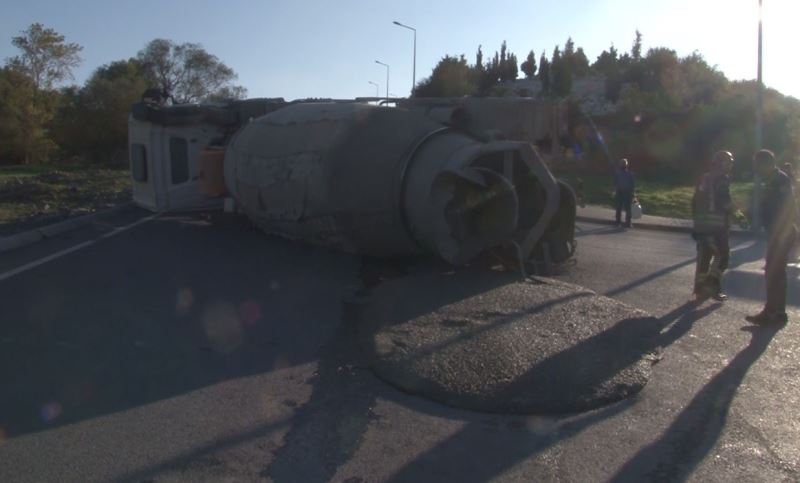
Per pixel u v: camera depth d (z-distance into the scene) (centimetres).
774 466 594
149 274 1297
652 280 1338
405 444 625
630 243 1952
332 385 760
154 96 2120
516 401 702
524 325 920
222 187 1881
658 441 638
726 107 4816
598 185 3803
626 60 9181
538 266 1305
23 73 7556
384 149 1241
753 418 690
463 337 870
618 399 726
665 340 936
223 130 2067
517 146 1223
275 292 1160
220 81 8744
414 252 1279
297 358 845
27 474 563
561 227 1374
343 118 1325
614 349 852
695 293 1192
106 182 3569
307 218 1362
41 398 716
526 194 1294
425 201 1172
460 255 1184
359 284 1212
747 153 4750
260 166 1470
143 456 595
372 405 707
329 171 1298
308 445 619
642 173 4797
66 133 7056
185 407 697
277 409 695
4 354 847
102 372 792
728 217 1166
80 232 1817
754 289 1283
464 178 1166
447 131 1270
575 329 911
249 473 569
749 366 838
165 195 2091
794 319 1055
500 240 1212
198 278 1265
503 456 607
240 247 1554
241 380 772
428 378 748
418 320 946
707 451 620
